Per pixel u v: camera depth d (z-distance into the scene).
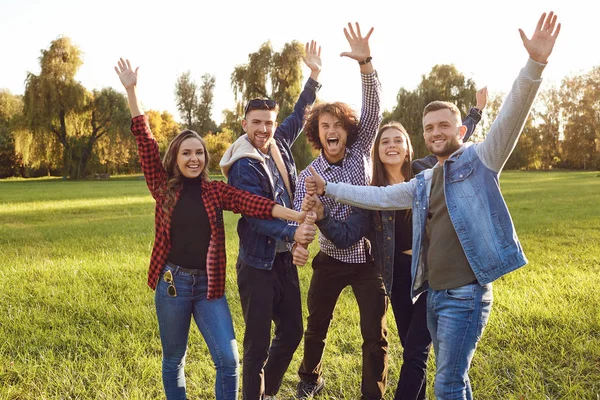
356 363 3.93
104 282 6.45
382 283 3.35
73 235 10.97
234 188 3.12
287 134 3.91
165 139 71.12
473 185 2.63
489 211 2.58
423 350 3.07
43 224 13.30
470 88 42.38
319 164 3.53
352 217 3.22
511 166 67.81
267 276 3.13
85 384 3.66
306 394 3.51
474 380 3.60
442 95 42.19
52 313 5.18
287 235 2.94
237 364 2.95
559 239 9.42
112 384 3.55
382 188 3.00
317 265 3.44
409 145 3.45
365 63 3.49
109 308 5.27
